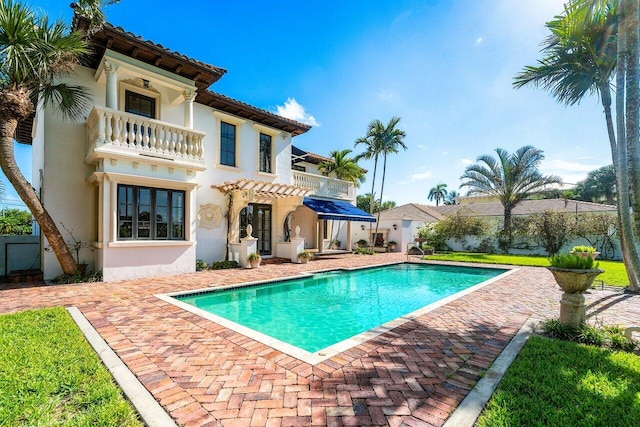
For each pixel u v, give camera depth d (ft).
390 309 42.83
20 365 17.69
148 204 54.13
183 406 14.48
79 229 53.62
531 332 26.25
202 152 61.00
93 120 50.62
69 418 13.08
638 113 30.81
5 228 101.91
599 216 105.60
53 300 36.04
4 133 40.96
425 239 131.54
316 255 96.17
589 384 16.49
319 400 15.25
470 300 39.14
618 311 34.19
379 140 113.80
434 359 20.45
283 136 90.22
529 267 75.87
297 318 38.04
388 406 14.69
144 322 28.02
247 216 81.05
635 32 31.24
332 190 110.01
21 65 39.01
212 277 53.98
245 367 19.04
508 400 14.76
